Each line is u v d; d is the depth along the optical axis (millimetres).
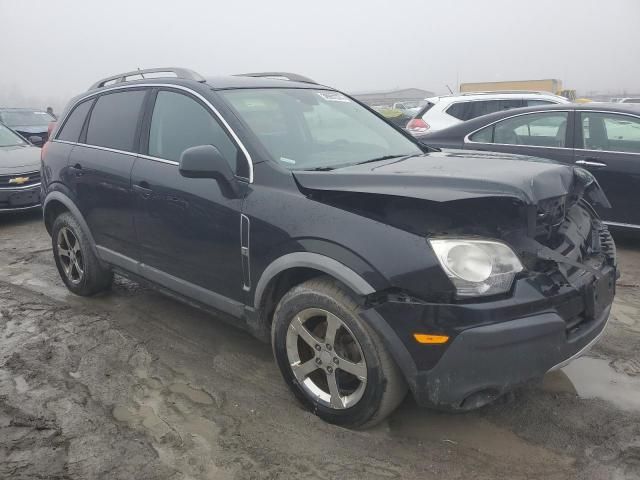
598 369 3385
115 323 4160
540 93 9547
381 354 2553
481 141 6754
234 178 3088
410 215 2494
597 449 2643
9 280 5230
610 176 5715
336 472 2521
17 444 2730
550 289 2482
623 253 5750
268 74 4492
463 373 2375
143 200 3646
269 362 3541
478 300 2361
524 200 2424
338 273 2574
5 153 8055
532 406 3002
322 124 3725
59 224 4625
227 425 2875
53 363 3551
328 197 2742
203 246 3287
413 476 2490
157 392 3209
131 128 3938
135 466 2568
